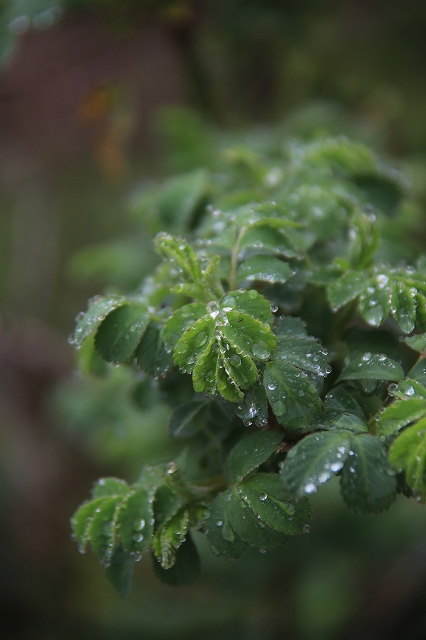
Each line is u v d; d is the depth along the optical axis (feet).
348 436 1.10
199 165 1.99
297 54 2.49
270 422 1.17
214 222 1.43
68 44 3.18
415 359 1.25
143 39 3.11
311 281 1.26
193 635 2.52
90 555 3.39
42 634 2.85
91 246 3.76
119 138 2.22
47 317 3.80
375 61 2.58
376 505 1.08
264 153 1.99
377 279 1.22
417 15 2.62
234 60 2.44
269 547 1.11
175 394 1.25
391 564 2.30
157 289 1.27
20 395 3.35
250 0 2.26
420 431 1.07
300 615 2.42
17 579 3.11
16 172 3.60
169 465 1.18
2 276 3.81
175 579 1.17
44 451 3.49
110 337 1.20
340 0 2.54
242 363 1.12
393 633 2.12
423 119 2.56
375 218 1.48
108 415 1.88
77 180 3.67
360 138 2.10
